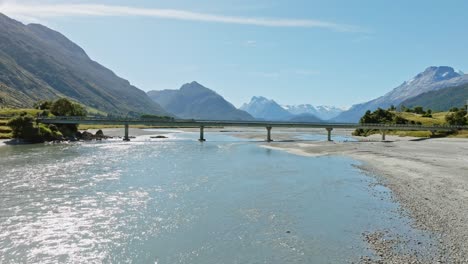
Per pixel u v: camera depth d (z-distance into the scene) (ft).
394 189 155.43
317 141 455.22
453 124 609.83
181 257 87.56
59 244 95.20
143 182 170.60
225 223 111.14
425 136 527.40
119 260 86.12
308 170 207.62
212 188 157.79
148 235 101.50
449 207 124.98
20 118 382.42
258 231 104.22
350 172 201.05
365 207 127.44
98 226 108.68
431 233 100.01
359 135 643.04
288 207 128.16
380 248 90.48
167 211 123.44
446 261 81.61
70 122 442.91
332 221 112.47
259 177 184.03
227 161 246.06
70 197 141.69
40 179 176.35
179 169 209.15
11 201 135.23
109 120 452.35
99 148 338.75
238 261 85.10
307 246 93.09
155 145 381.60
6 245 94.27
